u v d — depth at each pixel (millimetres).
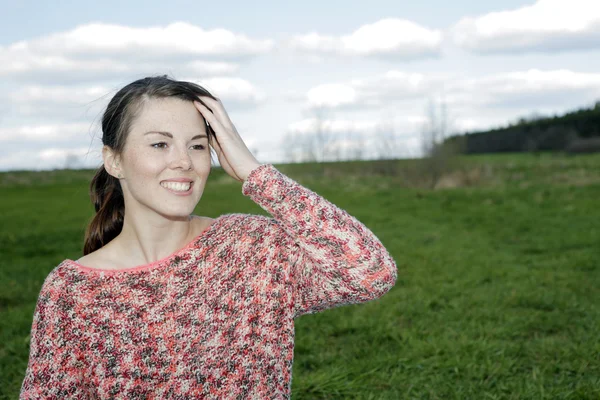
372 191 24109
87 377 1496
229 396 1564
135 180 1573
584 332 5598
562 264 8836
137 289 1530
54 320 1481
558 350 5086
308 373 4840
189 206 1590
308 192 1653
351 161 37188
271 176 1636
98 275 1528
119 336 1499
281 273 1646
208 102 1665
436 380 4582
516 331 5707
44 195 26984
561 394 4199
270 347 1611
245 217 1715
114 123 1602
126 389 1498
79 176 34750
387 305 6668
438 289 7449
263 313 1611
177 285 1555
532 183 24797
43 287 1520
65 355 1475
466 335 5523
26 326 6230
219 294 1580
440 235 12328
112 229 1803
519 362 4922
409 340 5414
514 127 78250
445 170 27812
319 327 5961
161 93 1592
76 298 1498
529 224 13414
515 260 9422
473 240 11656
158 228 1607
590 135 67625
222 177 32125
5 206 21641
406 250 10383
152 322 1518
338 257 1611
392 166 35000
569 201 17578
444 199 20125
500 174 29844
